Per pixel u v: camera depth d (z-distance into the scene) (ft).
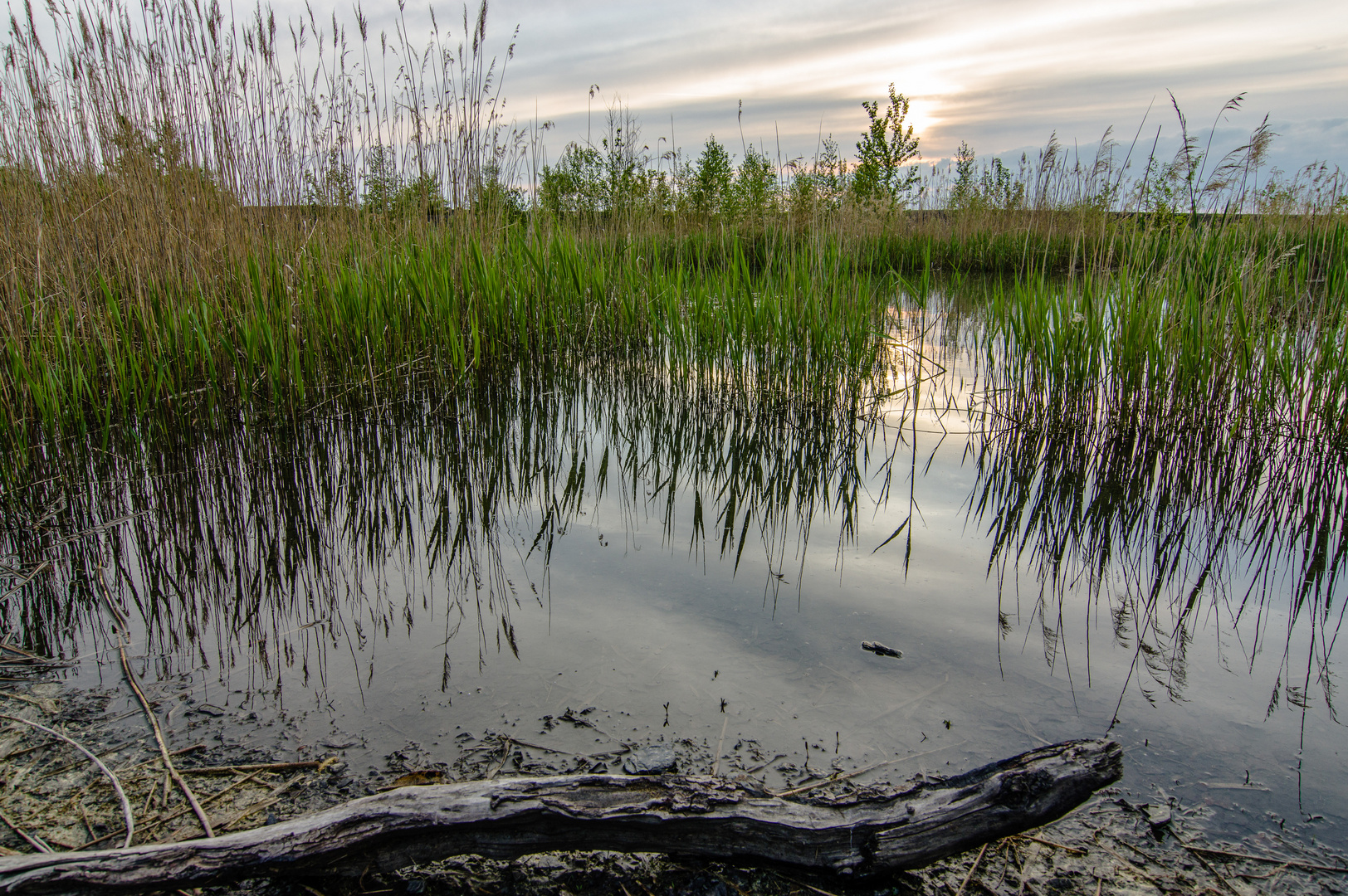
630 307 17.94
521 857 4.57
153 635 7.44
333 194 17.66
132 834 4.87
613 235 22.31
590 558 9.24
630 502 11.12
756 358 15.02
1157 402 12.66
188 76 14.99
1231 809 5.07
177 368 12.41
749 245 30.86
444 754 5.61
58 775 5.44
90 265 13.91
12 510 10.20
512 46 18.61
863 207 31.40
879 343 16.47
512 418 15.42
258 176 16.33
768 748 5.66
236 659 6.99
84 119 14.60
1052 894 4.39
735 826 4.37
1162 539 9.71
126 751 5.69
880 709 6.17
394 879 4.50
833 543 9.61
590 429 14.80
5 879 3.77
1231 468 11.80
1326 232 19.36
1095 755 4.58
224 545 9.61
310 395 14.39
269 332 13.16
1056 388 13.58
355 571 8.93
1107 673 6.72
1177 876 4.51
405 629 7.53
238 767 5.49
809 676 6.65
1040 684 6.53
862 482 11.89
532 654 7.04
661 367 16.60
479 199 19.06
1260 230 19.35
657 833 4.36
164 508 10.70
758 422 14.80
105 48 14.44
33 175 14.29
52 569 8.87
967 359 20.02
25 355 11.99
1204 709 6.17
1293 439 11.62
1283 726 5.95
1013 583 8.53
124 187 14.26
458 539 9.82
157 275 13.88
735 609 7.91
